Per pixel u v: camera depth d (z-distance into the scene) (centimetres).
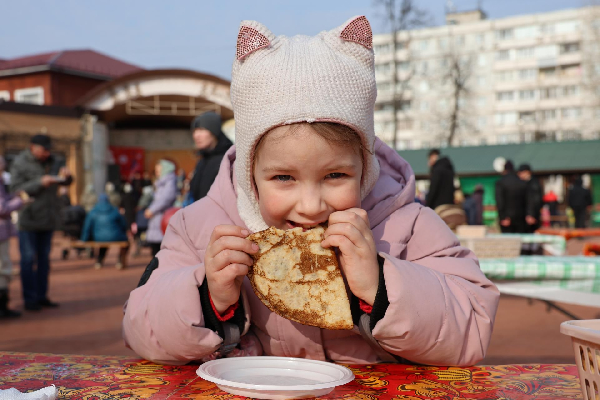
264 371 101
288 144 100
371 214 128
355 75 108
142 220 1236
